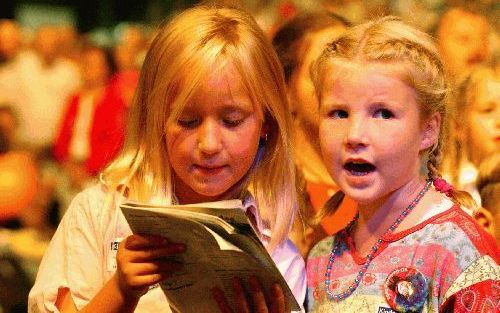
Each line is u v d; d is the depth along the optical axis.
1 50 14.98
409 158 3.60
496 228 4.57
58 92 14.80
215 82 3.72
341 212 4.52
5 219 9.66
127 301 3.53
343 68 3.58
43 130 14.62
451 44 7.71
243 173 3.86
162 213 3.32
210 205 3.32
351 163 3.59
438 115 3.67
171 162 3.84
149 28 15.23
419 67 3.56
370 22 3.73
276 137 4.06
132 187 3.96
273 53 3.95
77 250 3.92
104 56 13.40
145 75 3.96
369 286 3.62
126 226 3.91
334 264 3.79
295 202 4.14
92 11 17.92
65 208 11.24
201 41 3.77
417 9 9.73
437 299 3.51
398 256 3.60
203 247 3.40
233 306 3.55
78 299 3.87
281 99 3.98
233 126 3.78
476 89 5.20
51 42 14.95
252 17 4.00
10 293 7.96
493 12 8.78
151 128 3.92
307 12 5.21
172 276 3.54
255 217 4.08
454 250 3.52
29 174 10.02
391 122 3.55
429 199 3.67
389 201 3.66
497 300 3.44
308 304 3.87
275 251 4.06
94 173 11.75
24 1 18.52
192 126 3.77
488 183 4.62
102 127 11.87
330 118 3.63
